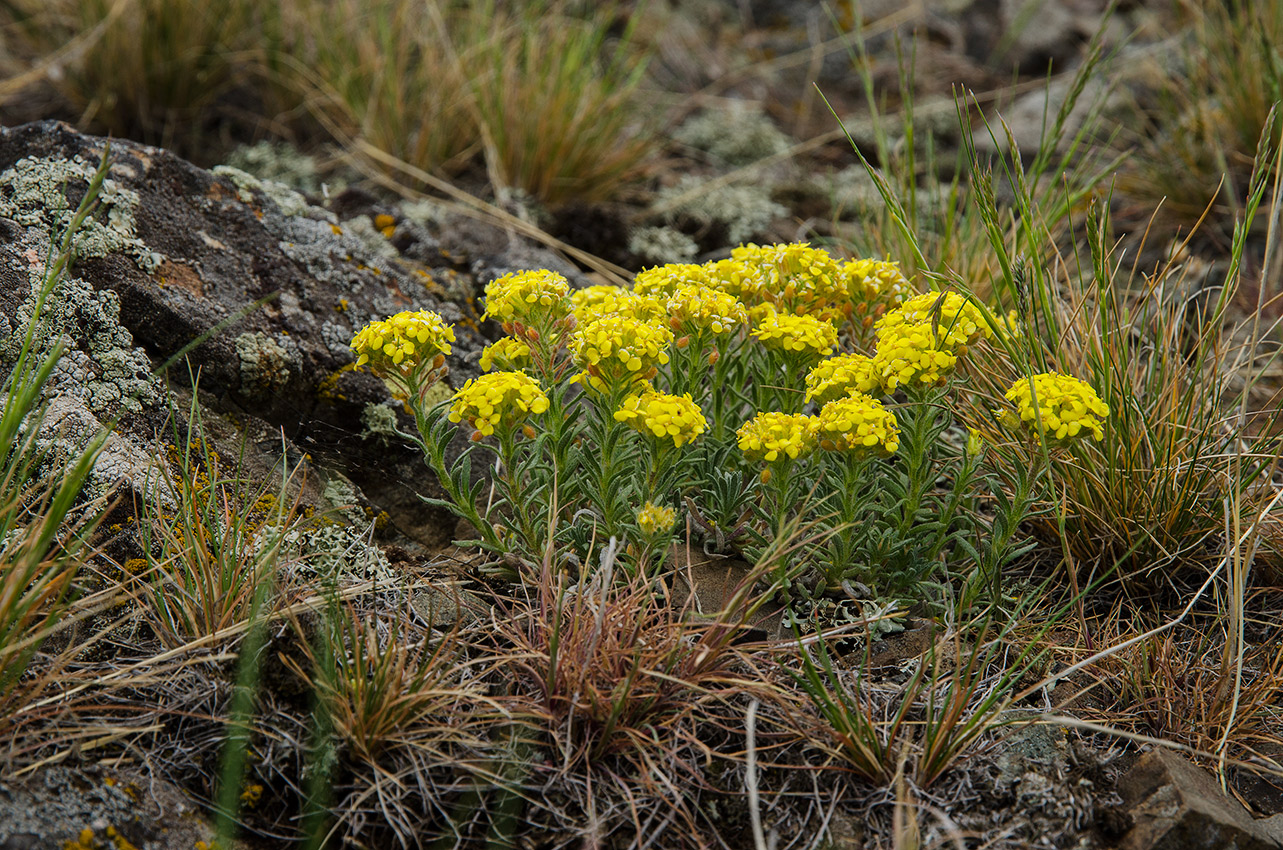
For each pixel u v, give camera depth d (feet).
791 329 1.98
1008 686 1.91
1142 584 2.06
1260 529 2.06
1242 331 2.31
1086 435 1.92
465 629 1.96
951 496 1.98
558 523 2.02
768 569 1.94
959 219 2.45
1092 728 1.90
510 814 1.86
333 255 2.19
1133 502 2.05
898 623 1.99
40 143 2.11
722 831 1.87
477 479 2.12
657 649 1.91
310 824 1.85
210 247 2.12
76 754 1.82
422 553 2.07
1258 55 2.52
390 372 1.96
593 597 1.95
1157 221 2.54
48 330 1.99
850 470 1.94
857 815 1.87
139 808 1.81
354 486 2.08
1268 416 2.18
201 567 1.90
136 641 1.90
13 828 1.76
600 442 1.96
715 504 2.02
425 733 1.89
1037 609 2.02
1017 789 1.87
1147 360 2.18
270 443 2.07
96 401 1.98
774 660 1.94
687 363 2.04
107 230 2.06
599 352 1.91
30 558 1.81
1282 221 2.43
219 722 1.87
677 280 2.03
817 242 2.54
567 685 1.90
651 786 1.86
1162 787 1.86
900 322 1.95
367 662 1.90
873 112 2.47
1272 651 2.00
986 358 2.11
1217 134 2.53
